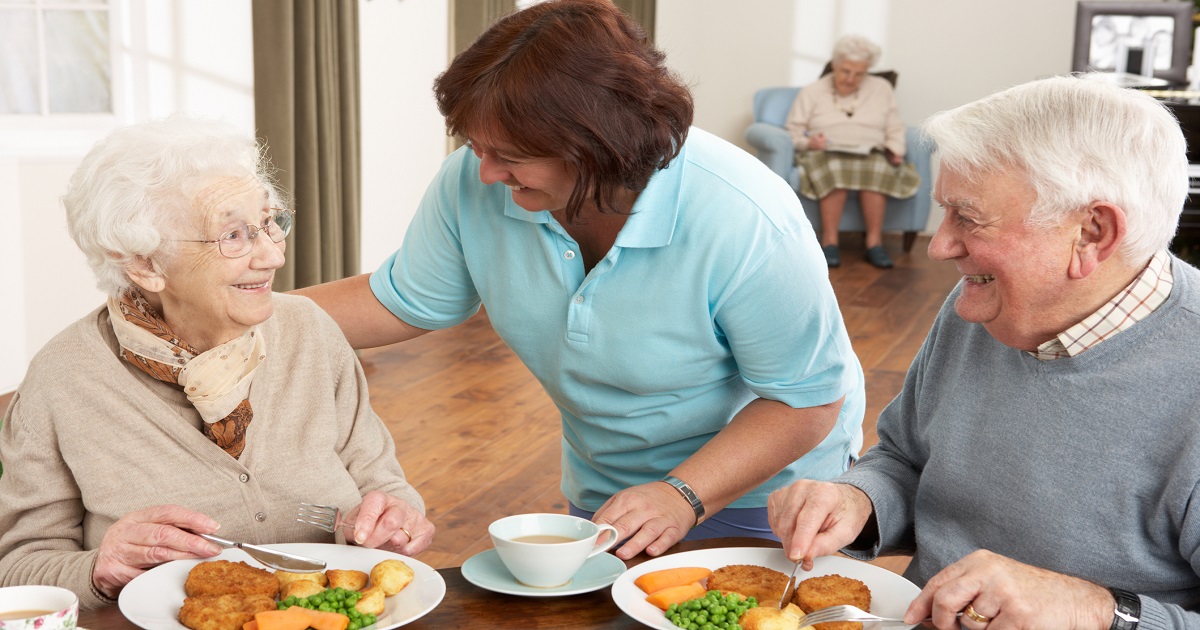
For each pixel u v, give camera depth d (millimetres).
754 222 1485
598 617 1212
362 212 5469
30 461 1414
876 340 5270
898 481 1498
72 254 4199
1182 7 6957
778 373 1560
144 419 1432
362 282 1830
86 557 1314
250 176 1397
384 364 4824
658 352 1568
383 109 5578
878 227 7258
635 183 1366
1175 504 1216
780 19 8359
